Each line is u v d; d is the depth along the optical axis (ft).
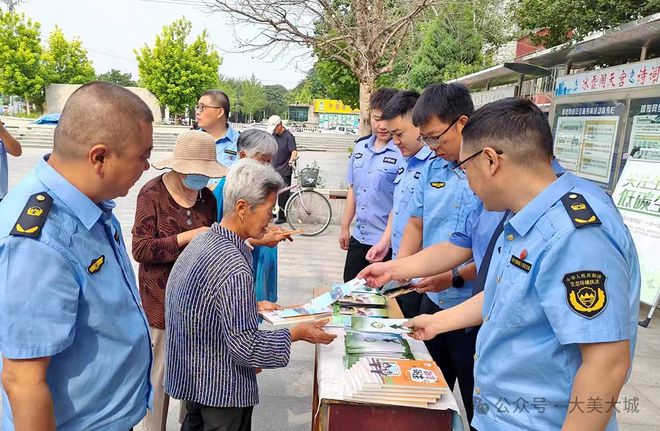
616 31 14.96
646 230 14.42
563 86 19.80
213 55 100.78
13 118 90.43
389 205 11.12
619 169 16.31
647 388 10.64
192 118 117.19
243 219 5.55
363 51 23.26
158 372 7.89
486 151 4.05
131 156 4.19
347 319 6.96
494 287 4.43
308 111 197.98
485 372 4.38
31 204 3.89
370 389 4.95
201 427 5.88
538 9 21.29
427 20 29.66
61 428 4.13
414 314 9.37
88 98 4.01
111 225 4.58
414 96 8.79
